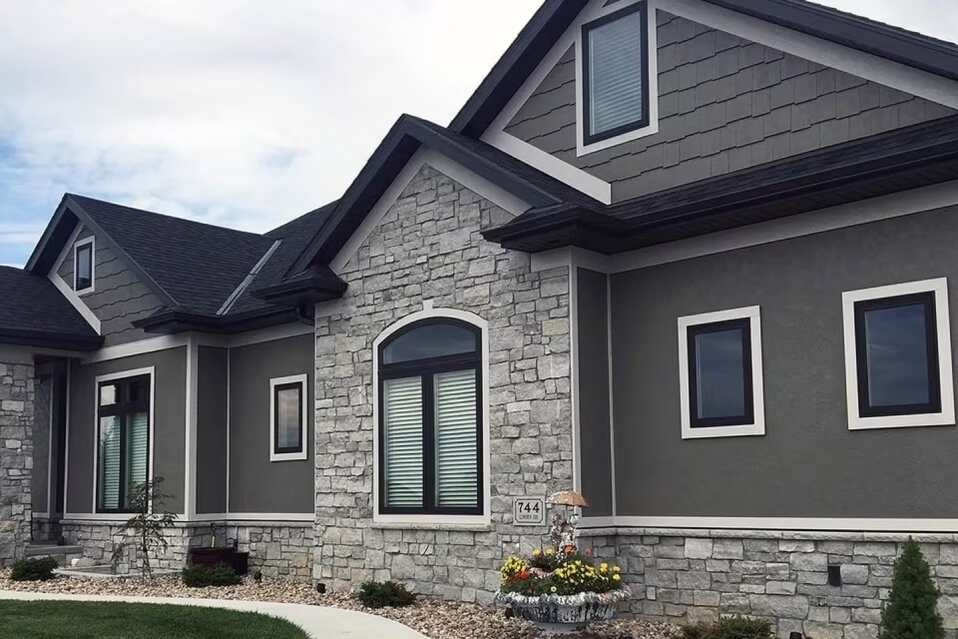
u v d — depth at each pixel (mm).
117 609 11891
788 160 10477
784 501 10078
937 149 8594
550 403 11352
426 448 12812
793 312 10188
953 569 8906
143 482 17641
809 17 10219
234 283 18703
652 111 11695
